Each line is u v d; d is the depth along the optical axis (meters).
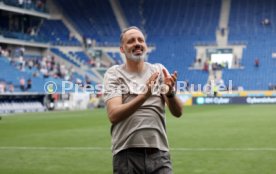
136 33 5.54
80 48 68.38
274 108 46.97
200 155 15.56
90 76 63.75
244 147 17.44
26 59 61.75
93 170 13.09
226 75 63.06
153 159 5.52
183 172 12.52
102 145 18.83
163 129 5.64
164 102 5.66
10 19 65.00
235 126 27.11
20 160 15.09
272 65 63.62
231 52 66.25
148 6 73.50
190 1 73.00
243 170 12.69
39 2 67.25
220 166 13.34
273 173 12.20
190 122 30.67
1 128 28.41
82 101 57.22
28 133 24.88
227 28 69.06
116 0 74.25
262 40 66.69
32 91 53.53
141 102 5.22
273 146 17.61
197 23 70.75
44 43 66.38
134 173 5.51
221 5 71.94
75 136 22.83
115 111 5.30
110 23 71.94
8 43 60.44
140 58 5.50
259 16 69.69
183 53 67.50
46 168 13.51
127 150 5.54
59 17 72.12
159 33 70.38
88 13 72.94
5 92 49.62
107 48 68.50
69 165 13.98
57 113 46.81
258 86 60.84
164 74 5.52
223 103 58.31
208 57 66.81
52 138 22.06
